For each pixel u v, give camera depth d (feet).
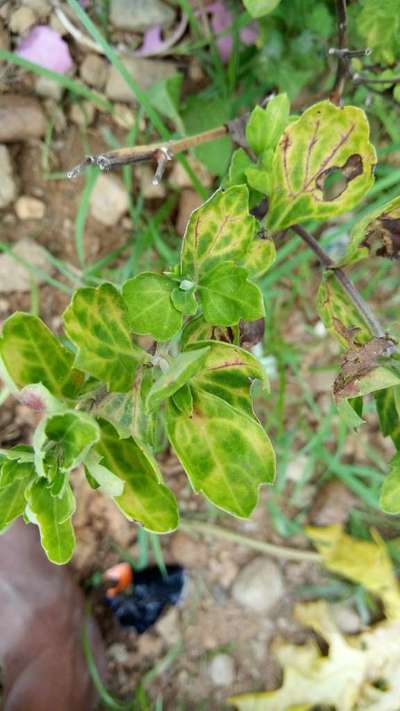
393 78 0.70
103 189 0.87
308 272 0.92
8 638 0.87
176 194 0.89
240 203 0.47
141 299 0.47
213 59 0.83
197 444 0.47
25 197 0.87
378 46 0.74
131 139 0.83
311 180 0.55
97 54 0.85
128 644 0.97
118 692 0.96
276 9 0.77
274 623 0.98
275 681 0.98
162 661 0.96
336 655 0.96
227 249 0.49
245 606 0.98
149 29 0.84
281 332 0.94
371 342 0.49
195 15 0.83
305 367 0.95
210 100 0.84
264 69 0.82
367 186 0.55
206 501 0.97
